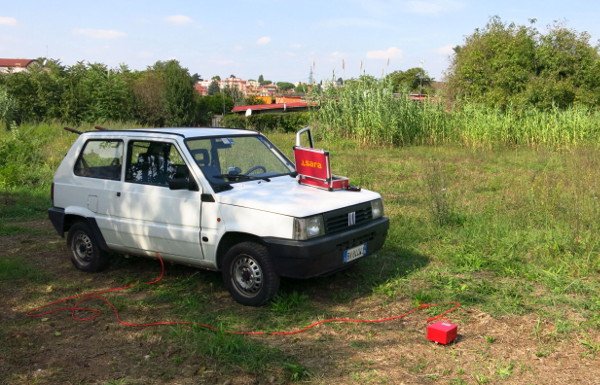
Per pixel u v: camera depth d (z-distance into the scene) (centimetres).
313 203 563
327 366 451
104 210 667
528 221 874
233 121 3575
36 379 437
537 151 1961
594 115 2200
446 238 812
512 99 3009
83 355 478
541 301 580
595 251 723
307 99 2380
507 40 3281
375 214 631
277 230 543
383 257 737
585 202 902
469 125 2158
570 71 3172
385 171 1510
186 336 504
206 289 627
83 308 581
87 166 694
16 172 1320
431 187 976
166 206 614
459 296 595
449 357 465
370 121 2164
